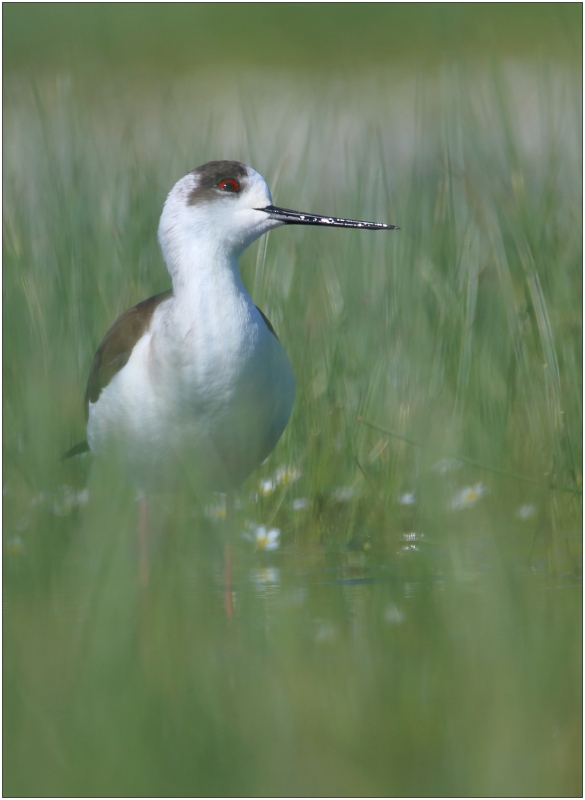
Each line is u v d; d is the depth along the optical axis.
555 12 14.28
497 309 11.30
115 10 29.69
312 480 10.61
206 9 30.11
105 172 13.36
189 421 9.05
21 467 10.53
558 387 9.20
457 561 8.36
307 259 12.13
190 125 15.14
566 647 6.55
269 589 8.55
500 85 11.91
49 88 19.59
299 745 5.44
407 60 25.19
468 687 6.08
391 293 11.33
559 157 11.57
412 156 12.86
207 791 5.02
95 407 9.61
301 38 28.03
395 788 5.01
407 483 10.35
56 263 12.46
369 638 6.98
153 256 12.62
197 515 9.90
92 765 5.29
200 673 6.40
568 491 9.05
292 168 16.48
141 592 8.18
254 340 8.99
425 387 10.61
